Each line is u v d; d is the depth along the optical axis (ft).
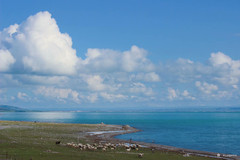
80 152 181.98
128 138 357.82
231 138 368.07
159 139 351.25
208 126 631.56
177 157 198.18
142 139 349.20
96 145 236.84
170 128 556.51
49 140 254.27
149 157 184.75
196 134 422.82
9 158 135.44
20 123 493.77
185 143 314.35
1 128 359.66
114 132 432.66
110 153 194.29
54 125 481.05
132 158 175.11
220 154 234.38
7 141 198.08
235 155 230.07
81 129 439.22
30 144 195.62
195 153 239.71
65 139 281.74
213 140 345.10
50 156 148.87
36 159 138.00
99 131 433.89
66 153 165.89
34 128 392.06
